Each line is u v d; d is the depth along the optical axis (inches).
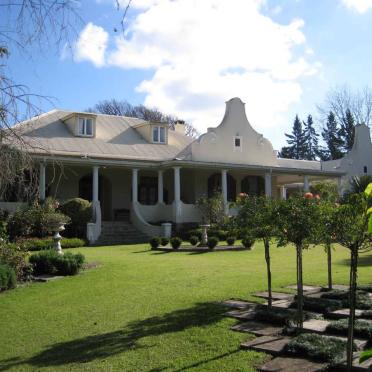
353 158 1576.0
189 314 303.6
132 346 248.7
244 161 1235.9
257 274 468.4
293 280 426.0
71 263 483.5
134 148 1170.6
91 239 896.9
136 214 1024.9
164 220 1095.0
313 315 281.7
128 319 302.0
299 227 253.0
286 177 1434.5
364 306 297.3
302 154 3154.5
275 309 299.9
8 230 739.4
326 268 518.0
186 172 1245.1
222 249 748.6
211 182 1235.2
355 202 198.8
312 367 203.5
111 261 593.0
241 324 273.7
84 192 1117.7
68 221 820.0
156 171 1187.9
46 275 484.1
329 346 218.1
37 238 800.3
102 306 341.4
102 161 999.6
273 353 224.2
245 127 1248.2
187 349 238.8
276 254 685.9
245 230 319.0
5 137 340.2
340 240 204.4
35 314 329.7
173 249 750.5
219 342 244.8
